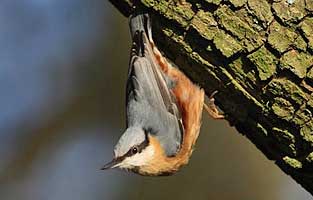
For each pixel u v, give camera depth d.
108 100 19.62
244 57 9.91
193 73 10.84
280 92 9.80
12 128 19.70
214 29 9.95
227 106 10.59
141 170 12.12
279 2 9.75
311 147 9.88
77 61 19.72
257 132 10.42
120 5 10.86
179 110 11.83
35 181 19.55
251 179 18.53
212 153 18.39
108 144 19.62
